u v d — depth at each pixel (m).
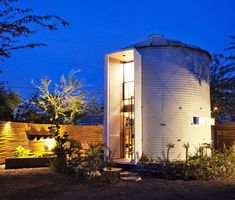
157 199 8.73
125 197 8.91
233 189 10.09
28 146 19.42
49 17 10.69
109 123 14.55
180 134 14.19
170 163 12.38
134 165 13.30
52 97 26.47
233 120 25.70
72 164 12.30
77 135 21.91
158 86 14.30
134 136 13.63
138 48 14.74
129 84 15.20
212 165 12.45
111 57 14.92
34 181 11.01
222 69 24.28
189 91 14.67
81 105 27.91
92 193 9.33
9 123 17.50
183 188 10.23
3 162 16.78
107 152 14.15
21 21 10.30
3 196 8.87
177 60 14.54
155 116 14.17
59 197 8.81
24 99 26.84
